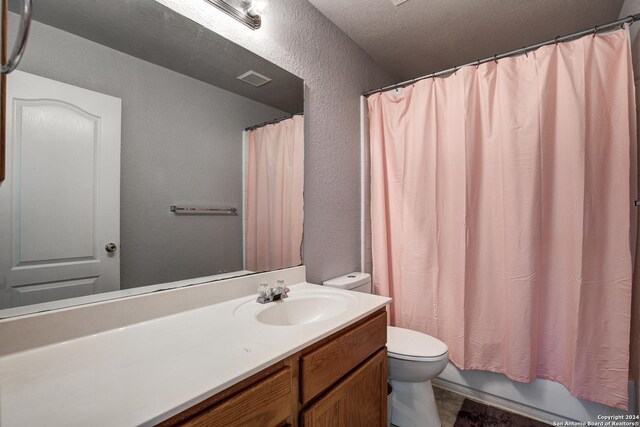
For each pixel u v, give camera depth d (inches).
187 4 44.6
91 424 19.8
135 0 39.4
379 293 80.0
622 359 52.8
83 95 34.9
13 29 30.1
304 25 64.6
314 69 67.1
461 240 66.4
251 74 53.8
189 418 23.3
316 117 67.6
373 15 70.4
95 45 35.9
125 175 38.6
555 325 60.4
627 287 52.4
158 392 23.5
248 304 47.3
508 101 61.6
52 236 32.7
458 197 67.1
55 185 32.9
